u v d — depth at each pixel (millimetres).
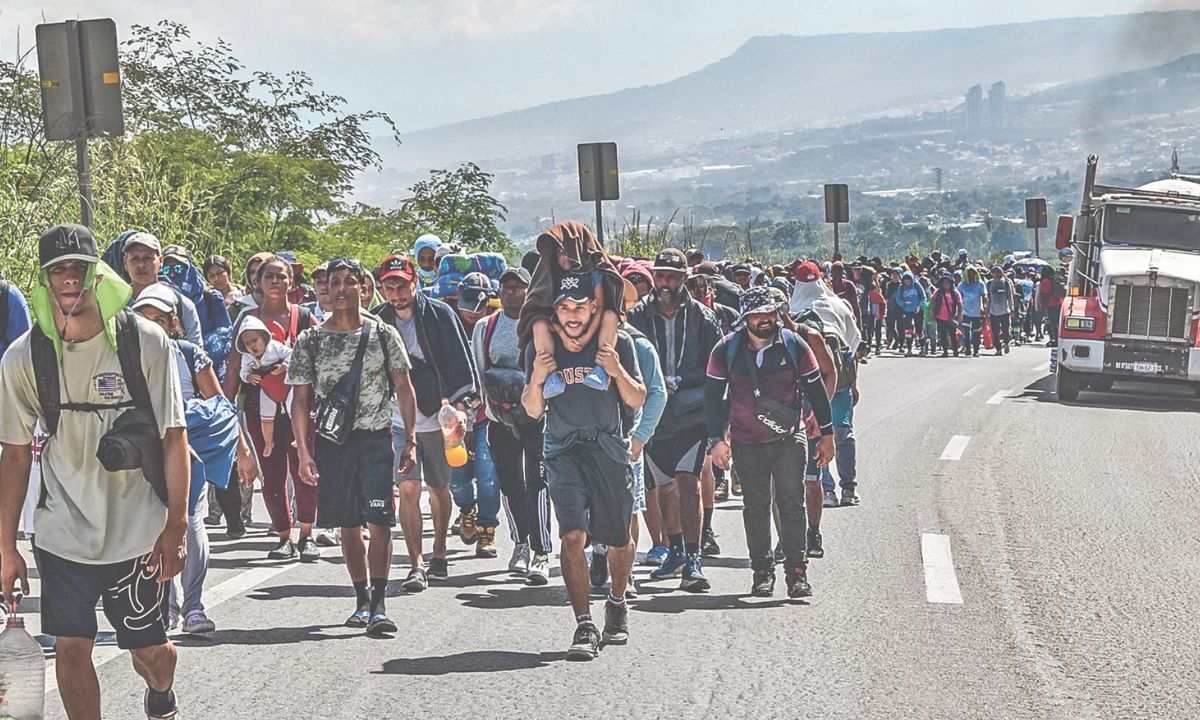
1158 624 16562
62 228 10805
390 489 16219
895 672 14422
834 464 30750
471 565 20516
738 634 16062
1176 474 29594
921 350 74688
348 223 51969
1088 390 53938
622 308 15500
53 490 10984
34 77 33125
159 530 11109
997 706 13273
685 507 18797
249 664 14609
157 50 49625
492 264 24641
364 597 16438
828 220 72375
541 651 15242
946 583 18828
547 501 19172
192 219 38312
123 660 14711
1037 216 102938
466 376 19344
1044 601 17750
